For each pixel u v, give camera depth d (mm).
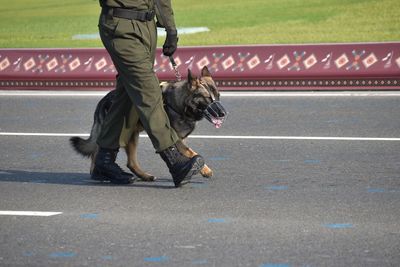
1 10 56000
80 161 16969
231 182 14531
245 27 44875
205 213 12219
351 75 27984
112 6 13781
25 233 11195
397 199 13016
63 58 30969
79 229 11375
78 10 54812
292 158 16812
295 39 40938
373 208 12430
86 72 30453
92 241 10758
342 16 45062
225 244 10531
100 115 14711
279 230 11188
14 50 31719
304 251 10195
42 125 22141
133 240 10773
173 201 13055
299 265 9648
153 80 13781
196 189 13961
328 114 22953
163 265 9688
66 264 9805
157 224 11594
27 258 10047
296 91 28391
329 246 10398
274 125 21312
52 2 58250
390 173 15109
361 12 45375
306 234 10969
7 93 29953
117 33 13688
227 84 29141
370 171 15320
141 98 13727
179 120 14398
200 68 29312
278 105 25016
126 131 14445
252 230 11211
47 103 26875
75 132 20938
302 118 22375
